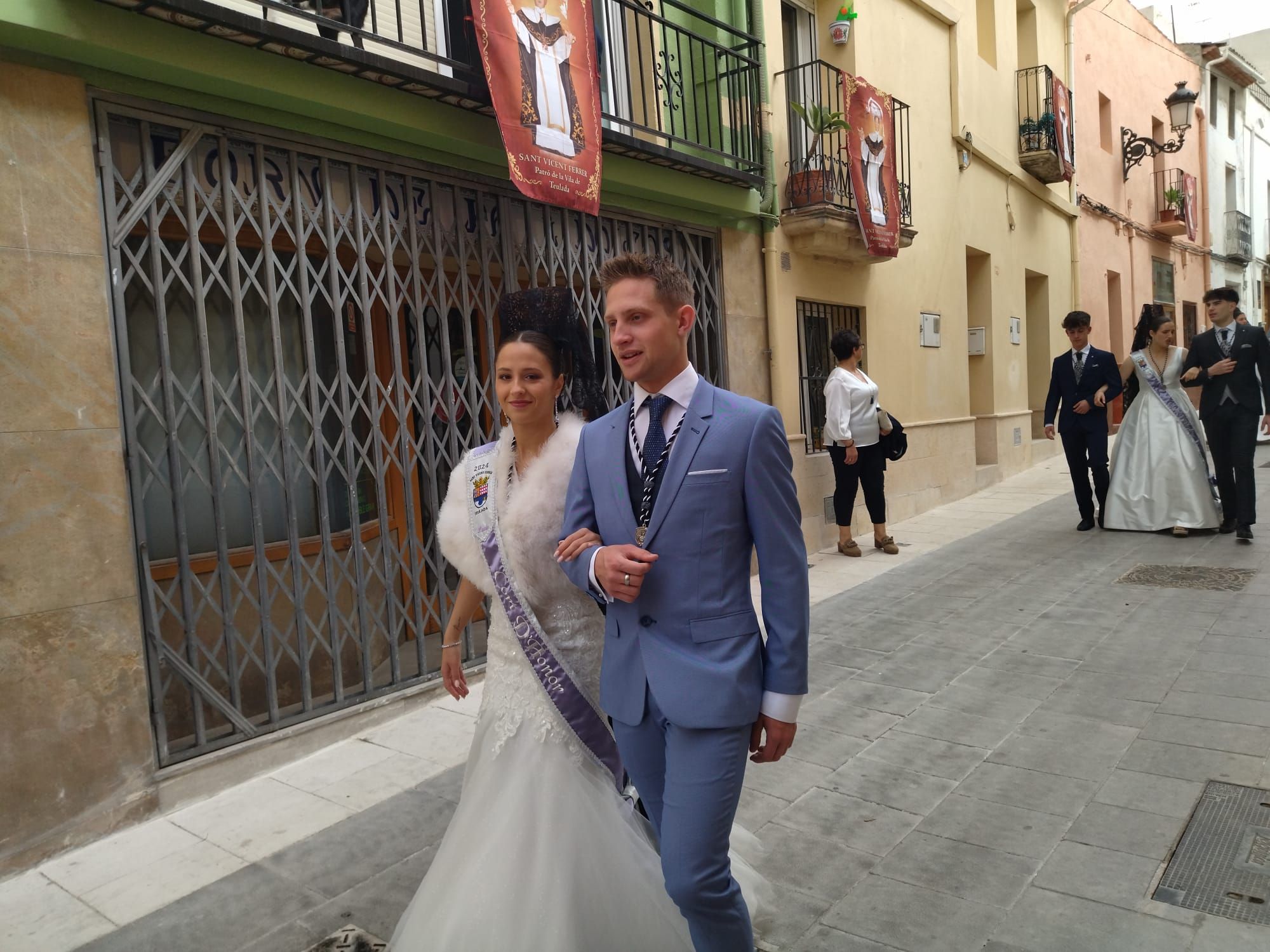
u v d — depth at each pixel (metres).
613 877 2.16
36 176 3.17
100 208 3.36
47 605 3.17
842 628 5.52
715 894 1.82
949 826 3.06
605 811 2.21
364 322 4.31
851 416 7.34
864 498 8.15
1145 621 5.21
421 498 5.29
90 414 3.29
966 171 10.62
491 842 2.13
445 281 4.69
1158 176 18.22
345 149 4.21
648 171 5.77
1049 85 12.09
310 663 4.45
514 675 2.27
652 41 5.90
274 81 3.68
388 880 2.92
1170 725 3.74
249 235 4.14
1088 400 7.82
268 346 4.22
